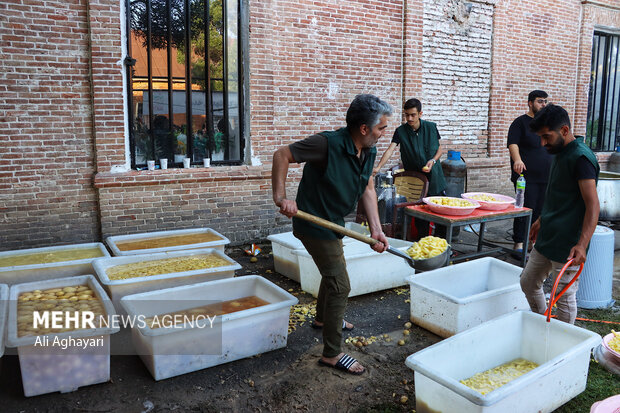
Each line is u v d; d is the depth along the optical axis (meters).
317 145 2.82
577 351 2.73
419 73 7.48
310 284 4.47
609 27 9.74
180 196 5.73
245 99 6.13
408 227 5.96
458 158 6.99
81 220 5.34
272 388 2.99
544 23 8.89
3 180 4.93
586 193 2.93
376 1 6.96
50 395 2.84
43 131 5.05
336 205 2.97
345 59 6.82
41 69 4.96
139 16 5.40
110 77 5.20
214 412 2.75
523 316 3.24
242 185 6.12
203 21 5.75
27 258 4.21
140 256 4.20
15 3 4.78
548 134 3.06
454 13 7.79
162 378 3.03
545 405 2.66
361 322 3.99
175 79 5.71
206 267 4.04
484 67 8.34
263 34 6.05
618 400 2.42
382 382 3.09
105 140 5.27
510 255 5.79
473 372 3.01
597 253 4.27
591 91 10.13
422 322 3.85
